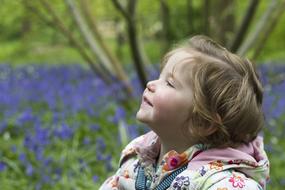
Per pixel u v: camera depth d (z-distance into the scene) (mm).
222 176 1782
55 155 5758
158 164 1971
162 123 1879
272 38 12852
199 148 1868
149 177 1965
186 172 1825
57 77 13234
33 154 5531
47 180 4844
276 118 8422
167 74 1900
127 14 6137
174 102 1851
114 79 7617
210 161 1826
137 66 6730
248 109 1838
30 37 16516
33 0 7406
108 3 8977
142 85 6840
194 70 1845
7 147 5977
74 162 5383
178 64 1877
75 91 10469
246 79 1860
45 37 17594
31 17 8664
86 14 7215
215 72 1828
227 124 1830
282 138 7477
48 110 8906
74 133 6488
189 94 1848
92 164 5492
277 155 6383
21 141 6445
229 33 8195
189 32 7930
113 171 5164
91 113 7934
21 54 19625
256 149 1975
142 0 9414
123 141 5758
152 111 1884
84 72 13938
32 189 4836
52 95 9781
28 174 4938
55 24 7574
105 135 6703
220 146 1867
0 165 5031
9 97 9289
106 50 7504
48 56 19859
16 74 14062
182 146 1916
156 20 10148
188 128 1868
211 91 1816
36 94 10219
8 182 4887
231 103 1815
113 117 7352
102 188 2133
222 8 7535
